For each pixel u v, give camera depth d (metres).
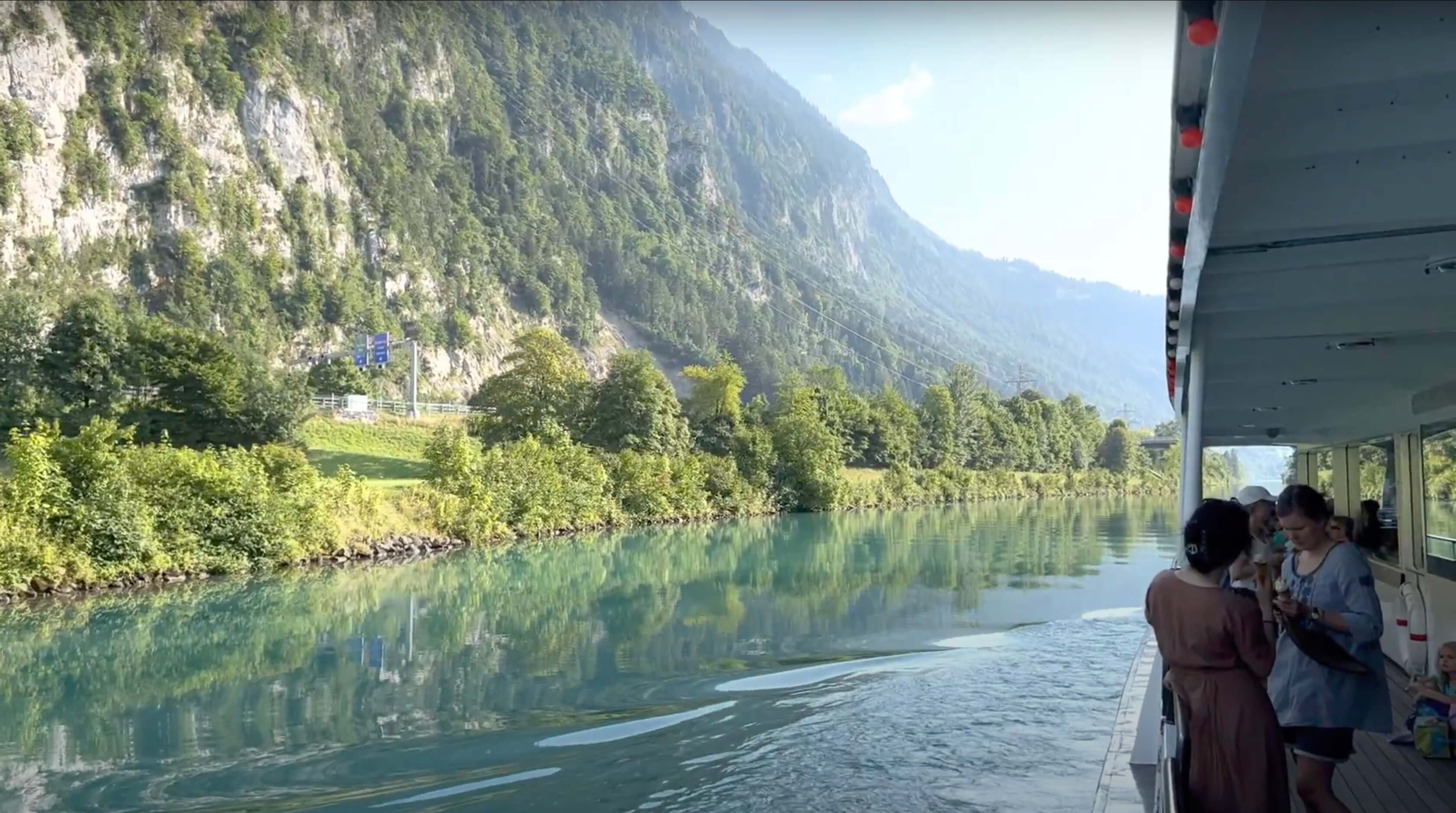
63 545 23.78
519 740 11.09
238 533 28.17
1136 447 124.88
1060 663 14.84
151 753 11.00
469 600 23.31
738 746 10.59
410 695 13.59
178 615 20.95
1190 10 2.33
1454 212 3.64
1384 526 11.01
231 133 151.88
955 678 13.80
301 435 68.81
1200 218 3.48
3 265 117.88
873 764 9.90
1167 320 5.73
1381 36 2.49
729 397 80.62
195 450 61.06
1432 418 8.61
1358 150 3.13
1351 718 4.58
